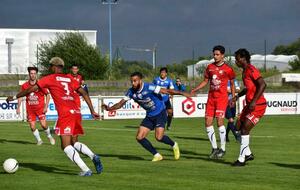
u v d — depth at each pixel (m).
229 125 22.42
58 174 13.52
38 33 69.88
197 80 57.03
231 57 55.19
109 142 21.98
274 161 16.08
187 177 13.04
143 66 60.59
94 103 38.47
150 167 14.68
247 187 11.80
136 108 39.31
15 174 13.53
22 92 13.28
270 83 61.72
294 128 29.83
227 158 16.81
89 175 13.16
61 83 12.77
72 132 12.82
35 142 22.33
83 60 59.88
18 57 69.12
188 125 32.50
